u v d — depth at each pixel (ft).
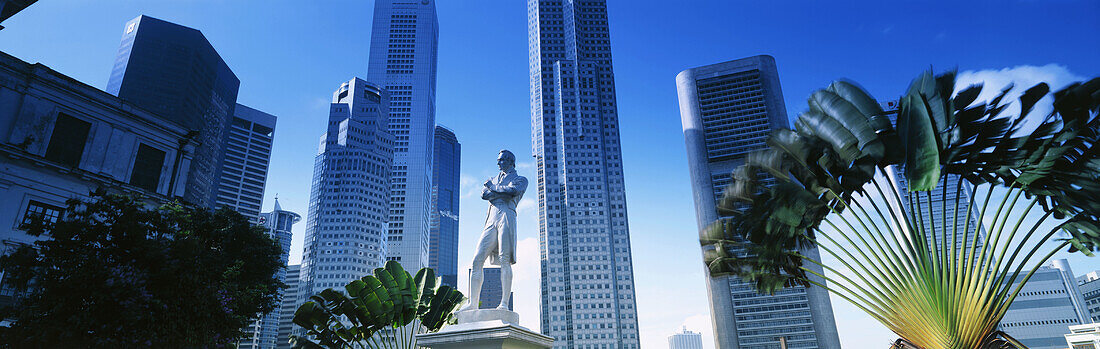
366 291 60.29
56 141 106.42
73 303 50.34
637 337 563.89
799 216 54.75
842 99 52.11
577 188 618.85
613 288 574.97
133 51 500.33
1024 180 48.88
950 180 466.29
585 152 637.71
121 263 55.67
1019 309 540.11
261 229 88.22
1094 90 42.83
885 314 50.96
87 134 111.75
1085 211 47.32
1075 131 44.62
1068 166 45.85
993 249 47.14
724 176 524.52
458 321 47.14
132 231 56.70
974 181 53.16
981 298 44.86
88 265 52.03
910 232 49.96
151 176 120.16
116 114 116.57
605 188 623.36
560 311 572.51
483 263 49.67
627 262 597.93
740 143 530.27
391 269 65.10
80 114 110.93
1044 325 527.40
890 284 50.52
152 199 115.75
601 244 593.01
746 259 64.85
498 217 50.83
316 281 643.04
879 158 51.42
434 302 68.39
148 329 50.80
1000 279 45.96
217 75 569.23
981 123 48.55
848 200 56.90
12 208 95.96
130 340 49.39
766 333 474.49
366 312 61.46
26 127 101.76
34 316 49.80
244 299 74.74
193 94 521.24
